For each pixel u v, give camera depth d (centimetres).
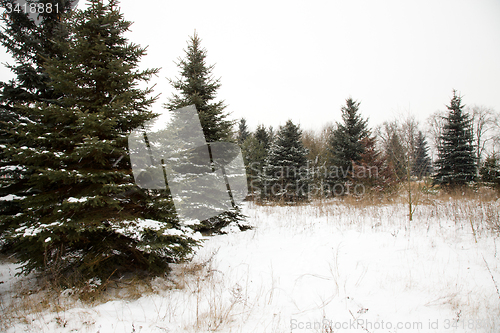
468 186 1421
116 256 388
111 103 396
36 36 664
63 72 371
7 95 598
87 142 314
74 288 337
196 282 416
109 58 403
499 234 566
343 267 468
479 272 416
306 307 350
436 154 1858
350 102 1769
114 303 332
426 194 1016
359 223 737
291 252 565
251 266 496
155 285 389
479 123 2612
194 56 780
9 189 416
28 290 352
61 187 375
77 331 266
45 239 311
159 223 372
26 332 259
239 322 311
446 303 341
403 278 414
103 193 364
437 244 540
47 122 389
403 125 1004
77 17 408
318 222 805
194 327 293
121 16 426
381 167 1288
